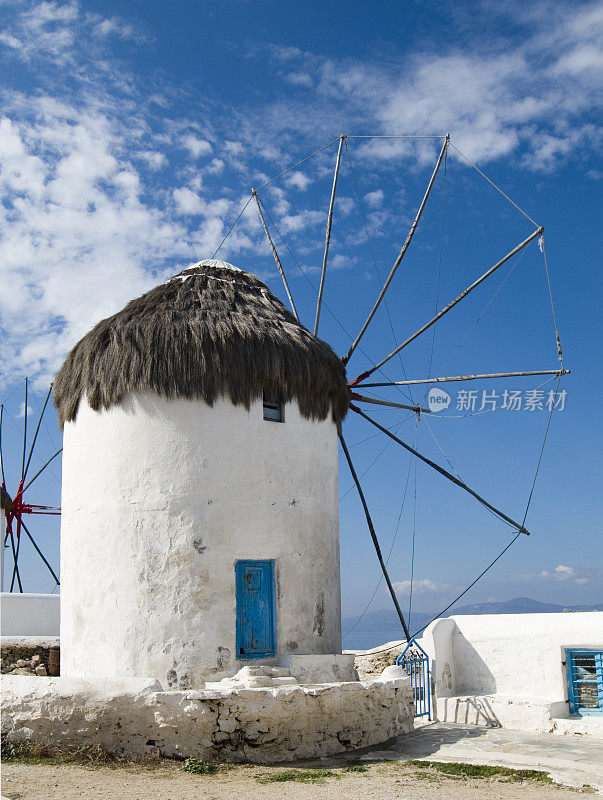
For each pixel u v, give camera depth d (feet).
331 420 48.83
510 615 48.65
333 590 46.42
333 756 35.55
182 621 40.09
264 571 42.96
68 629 43.01
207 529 41.19
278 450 44.39
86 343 45.62
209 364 42.47
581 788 30.17
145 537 41.24
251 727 33.30
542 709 42.83
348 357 54.85
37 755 30.94
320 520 46.06
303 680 40.88
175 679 39.45
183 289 46.57
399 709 41.27
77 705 31.55
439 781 30.66
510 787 30.12
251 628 41.75
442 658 48.47
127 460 42.32
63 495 45.88
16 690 32.19
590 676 44.96
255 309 46.91
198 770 30.50
